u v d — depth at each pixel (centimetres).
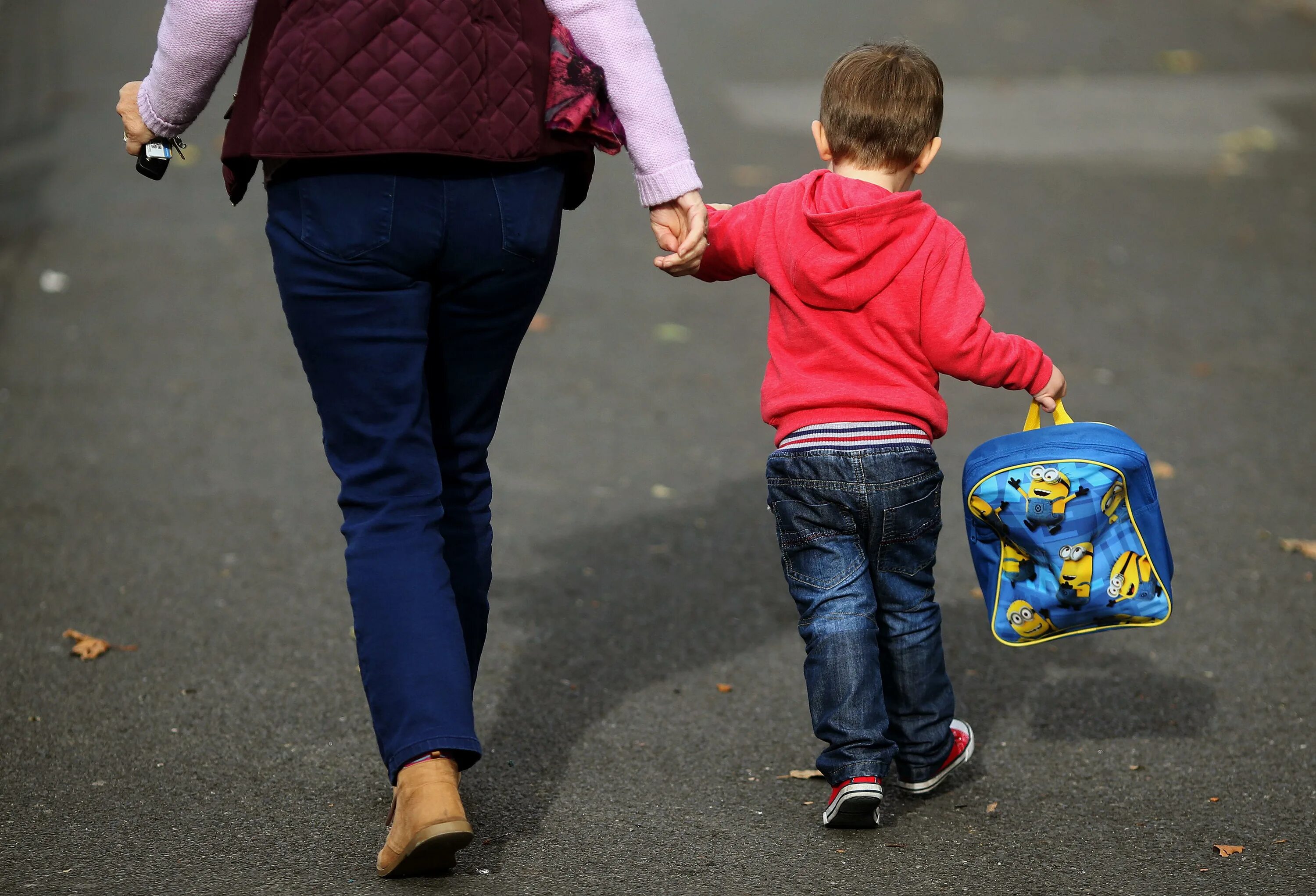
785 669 1508
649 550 1834
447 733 951
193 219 3319
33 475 2003
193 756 1265
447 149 923
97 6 5631
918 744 1187
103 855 1064
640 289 2969
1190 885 1059
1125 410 2330
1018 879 1062
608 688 1448
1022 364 1141
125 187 3519
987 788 1245
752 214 1158
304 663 1484
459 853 1082
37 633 1534
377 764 1257
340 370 977
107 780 1210
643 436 2239
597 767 1268
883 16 5759
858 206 1095
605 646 1555
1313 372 2519
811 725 1377
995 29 5625
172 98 997
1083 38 5553
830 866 1078
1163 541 1172
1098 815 1190
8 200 3375
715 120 4175
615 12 998
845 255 1083
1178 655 1545
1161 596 1172
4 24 5278
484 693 1427
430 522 1000
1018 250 3173
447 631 976
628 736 1338
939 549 1855
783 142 3944
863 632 1116
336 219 941
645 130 1012
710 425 2294
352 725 1342
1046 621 1185
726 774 1262
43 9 5553
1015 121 4353
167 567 1730
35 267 2939
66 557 1745
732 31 5412
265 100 934
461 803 957
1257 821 1179
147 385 2377
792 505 1132
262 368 2488
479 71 934
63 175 3588
